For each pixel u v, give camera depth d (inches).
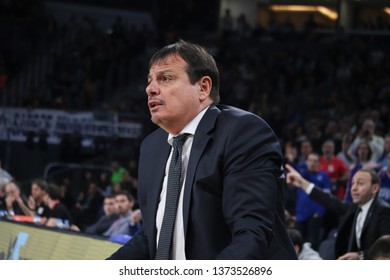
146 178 243.4
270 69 1934.1
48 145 1625.2
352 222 572.4
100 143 1544.0
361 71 1825.8
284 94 1865.2
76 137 1550.2
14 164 1635.1
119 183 1151.6
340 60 1898.4
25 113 1651.1
